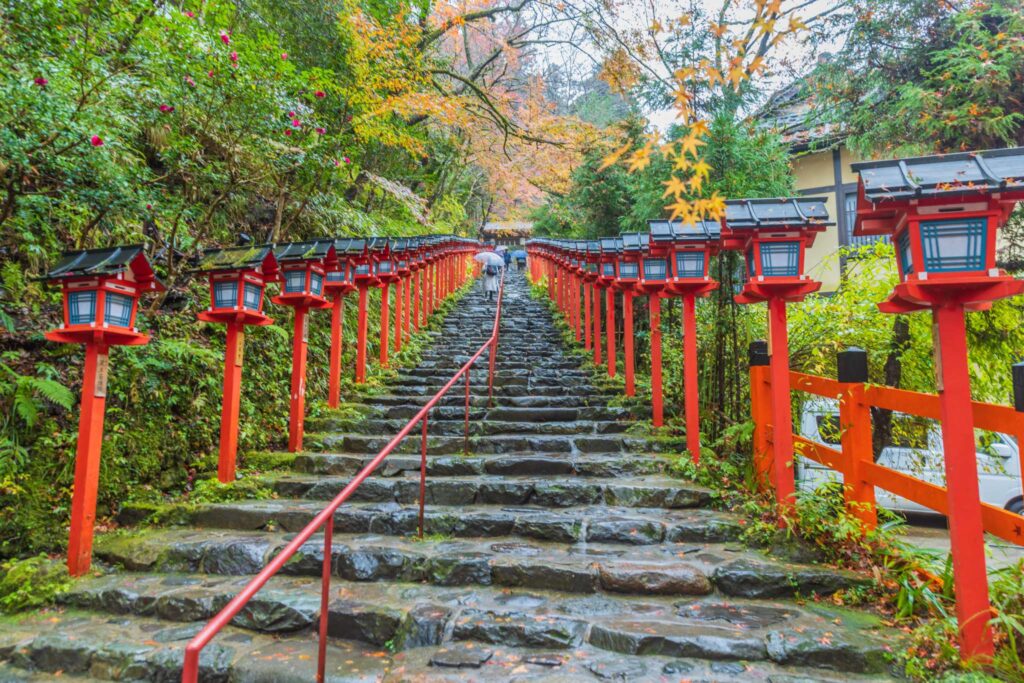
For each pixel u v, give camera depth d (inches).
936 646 93.9
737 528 142.7
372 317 342.0
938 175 90.0
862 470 130.0
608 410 235.0
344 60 295.6
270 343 235.8
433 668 94.5
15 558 131.3
